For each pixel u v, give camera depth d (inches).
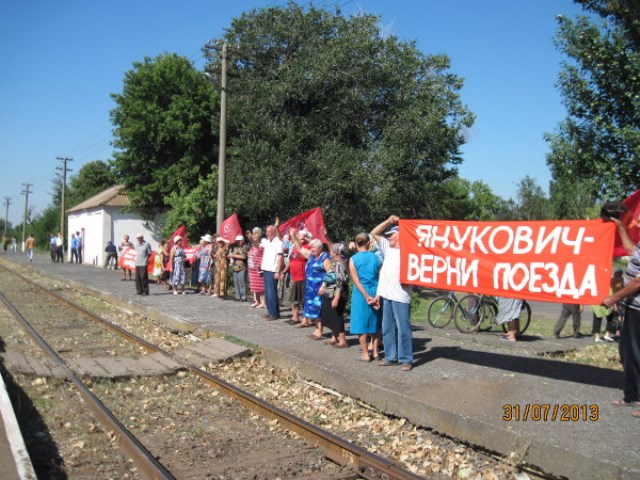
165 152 1322.6
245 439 237.8
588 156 376.5
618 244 258.4
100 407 261.9
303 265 476.1
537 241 255.9
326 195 869.2
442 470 207.6
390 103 969.5
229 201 928.3
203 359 370.6
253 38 950.4
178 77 1301.7
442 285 287.6
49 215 2977.4
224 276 670.5
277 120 943.0
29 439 229.5
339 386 298.7
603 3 375.9
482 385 275.9
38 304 661.3
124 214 1510.8
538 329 528.4
